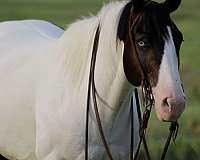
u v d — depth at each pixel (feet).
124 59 27.89
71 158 30.78
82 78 30.40
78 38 30.78
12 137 33.96
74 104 30.32
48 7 278.46
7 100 33.99
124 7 28.68
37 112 31.78
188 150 53.93
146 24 26.84
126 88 29.14
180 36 26.99
